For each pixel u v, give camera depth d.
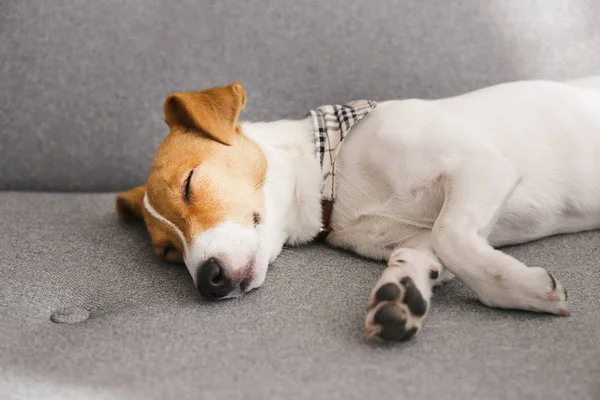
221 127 0.62
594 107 0.67
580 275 0.58
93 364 0.50
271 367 0.49
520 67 0.81
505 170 0.58
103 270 0.65
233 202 0.60
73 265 0.66
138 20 0.83
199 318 0.55
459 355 0.49
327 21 0.82
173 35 0.83
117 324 0.55
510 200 0.63
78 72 0.84
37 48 0.84
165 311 0.57
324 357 0.49
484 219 0.57
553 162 0.65
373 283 0.59
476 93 0.68
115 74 0.84
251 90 0.83
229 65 0.83
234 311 0.56
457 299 0.56
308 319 0.54
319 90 0.83
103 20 0.83
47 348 0.53
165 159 0.62
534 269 0.53
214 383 0.48
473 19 0.81
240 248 0.58
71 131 0.85
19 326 0.56
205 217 0.59
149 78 0.84
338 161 0.64
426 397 0.46
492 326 0.52
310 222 0.65
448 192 0.58
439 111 0.63
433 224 0.61
